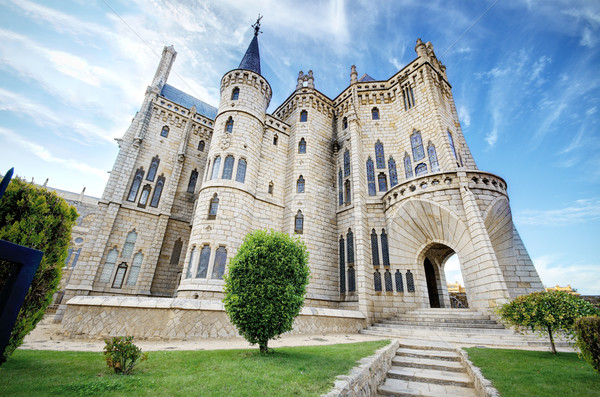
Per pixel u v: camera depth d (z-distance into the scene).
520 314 9.88
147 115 29.75
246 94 26.70
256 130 26.17
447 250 24.36
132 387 5.04
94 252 23.31
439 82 28.34
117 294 23.47
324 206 26.89
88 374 5.84
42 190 7.12
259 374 6.00
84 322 11.90
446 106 27.73
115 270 23.97
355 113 27.86
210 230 20.70
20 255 3.82
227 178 22.94
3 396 4.32
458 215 18.34
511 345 11.95
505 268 18.34
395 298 20.30
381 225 23.28
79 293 21.75
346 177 27.88
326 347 10.26
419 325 16.70
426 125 25.09
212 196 22.08
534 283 18.06
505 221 19.28
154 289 25.53
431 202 19.38
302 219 25.19
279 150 29.02
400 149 26.91
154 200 27.88
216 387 5.10
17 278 3.77
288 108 33.38
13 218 6.49
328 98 33.22
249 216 23.14
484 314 15.70
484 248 16.19
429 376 8.09
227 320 13.31
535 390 5.84
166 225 27.28
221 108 26.61
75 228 46.62
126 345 6.29
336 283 24.34
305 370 6.41
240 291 9.22
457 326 15.41
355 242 22.45
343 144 29.78
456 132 27.48
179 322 12.37
